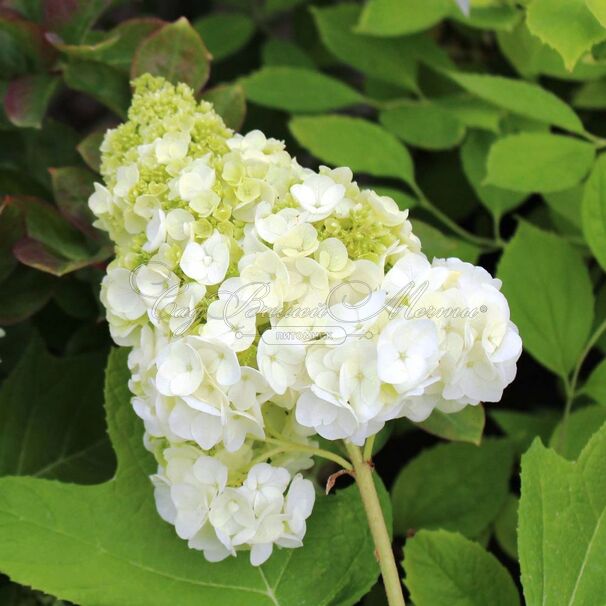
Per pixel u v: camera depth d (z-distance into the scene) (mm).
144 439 755
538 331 895
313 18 1232
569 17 851
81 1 918
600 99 1019
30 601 870
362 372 666
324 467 984
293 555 784
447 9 994
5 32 913
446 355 670
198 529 711
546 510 759
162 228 701
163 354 679
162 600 746
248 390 679
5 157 1021
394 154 970
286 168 733
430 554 812
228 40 1163
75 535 760
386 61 1051
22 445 917
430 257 893
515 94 930
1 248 899
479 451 938
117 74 923
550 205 957
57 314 1024
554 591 744
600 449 775
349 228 702
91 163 877
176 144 745
